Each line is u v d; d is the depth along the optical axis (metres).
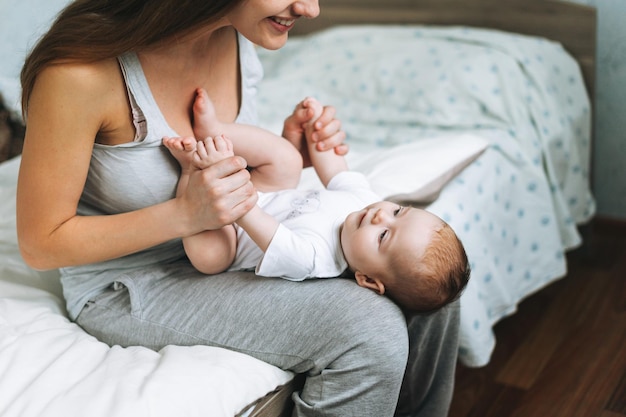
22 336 1.17
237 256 1.28
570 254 2.52
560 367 1.89
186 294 1.23
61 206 1.12
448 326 1.34
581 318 2.13
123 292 1.28
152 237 1.14
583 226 2.48
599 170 2.63
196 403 1.02
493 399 1.77
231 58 1.33
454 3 2.67
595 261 2.48
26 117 1.12
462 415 1.71
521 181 2.04
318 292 1.17
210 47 1.25
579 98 2.40
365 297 1.16
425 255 1.20
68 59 1.06
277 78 2.52
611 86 2.51
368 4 2.85
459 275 1.24
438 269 1.21
